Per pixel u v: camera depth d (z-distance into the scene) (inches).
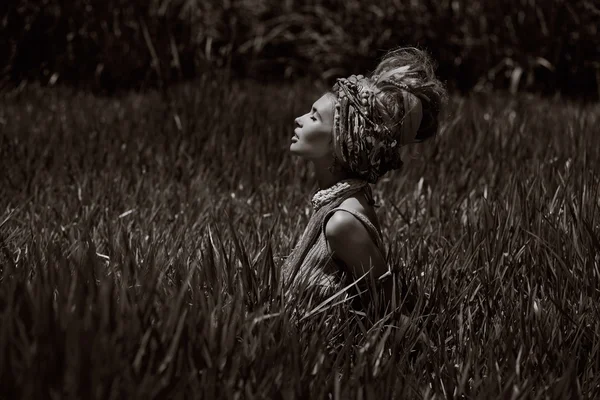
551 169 146.3
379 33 350.6
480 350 93.3
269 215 138.8
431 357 91.8
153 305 80.1
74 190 149.6
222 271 98.9
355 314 93.4
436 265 109.7
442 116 217.6
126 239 106.0
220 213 138.8
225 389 73.3
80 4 314.7
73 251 110.7
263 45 362.3
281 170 169.5
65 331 67.9
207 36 346.0
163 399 69.3
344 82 96.6
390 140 96.0
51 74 313.7
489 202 138.4
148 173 167.3
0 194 148.4
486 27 336.5
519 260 113.3
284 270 102.5
